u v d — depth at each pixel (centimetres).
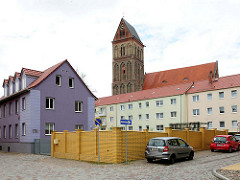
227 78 5003
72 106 3147
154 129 5647
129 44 8794
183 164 1527
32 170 1378
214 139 2364
